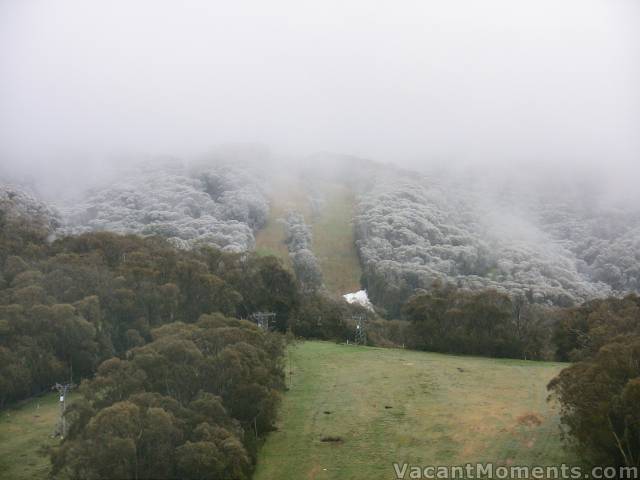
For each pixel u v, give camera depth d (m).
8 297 55.53
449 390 53.12
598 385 35.28
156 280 66.00
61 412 44.16
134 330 58.22
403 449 41.22
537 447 40.09
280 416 47.47
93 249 75.81
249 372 42.06
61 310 53.75
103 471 31.12
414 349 77.31
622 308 72.81
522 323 78.38
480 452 40.09
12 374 47.78
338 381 56.59
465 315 75.12
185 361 40.81
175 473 32.88
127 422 32.59
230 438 34.75
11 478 35.84
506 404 48.62
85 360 53.69
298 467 39.16
